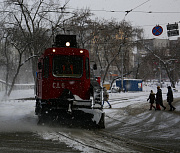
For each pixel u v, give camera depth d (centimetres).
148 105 2667
